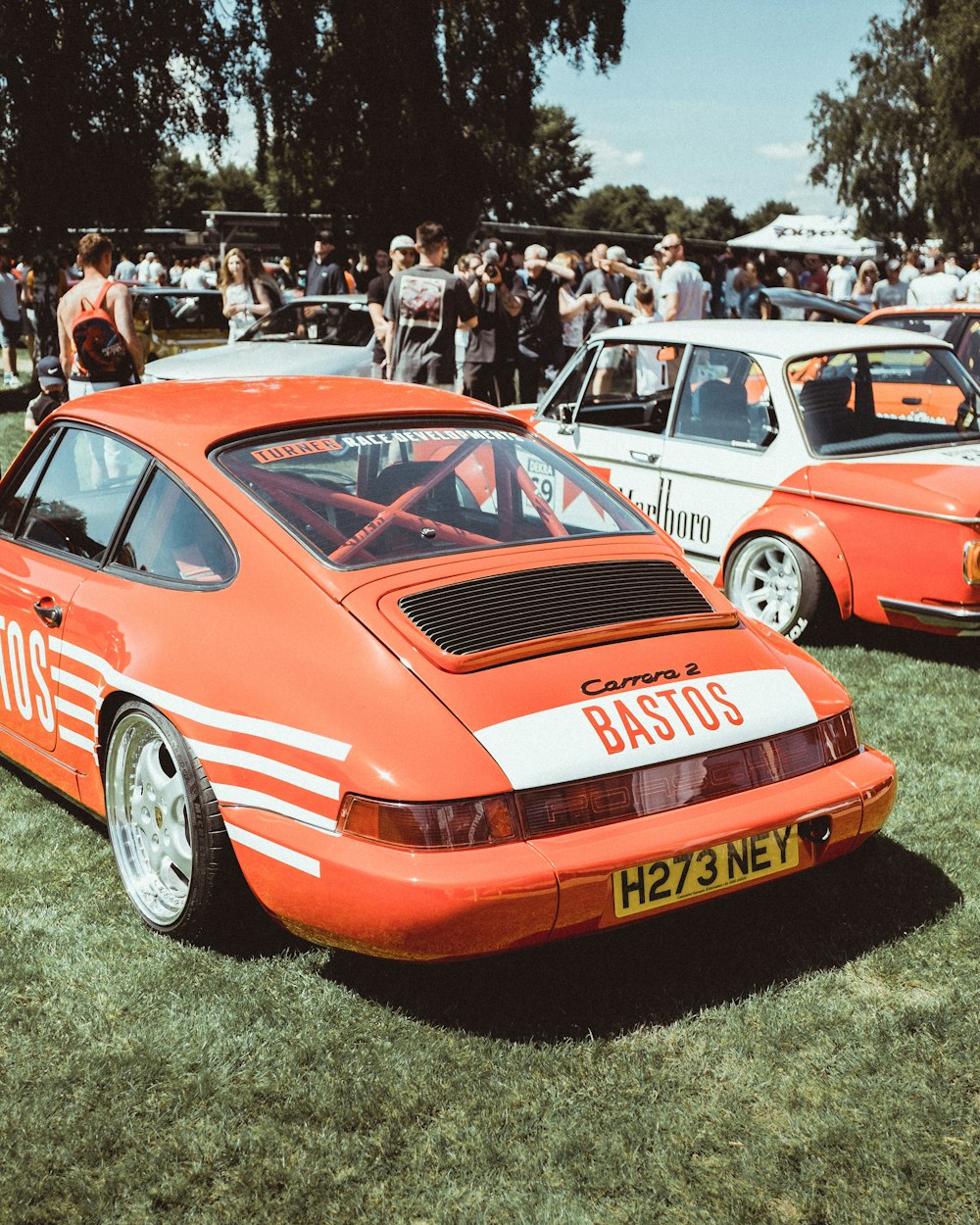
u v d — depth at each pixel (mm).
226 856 2969
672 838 2719
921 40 61562
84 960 3135
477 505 3389
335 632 2861
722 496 6086
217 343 16297
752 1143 2441
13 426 12898
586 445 6750
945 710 5043
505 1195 2314
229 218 31328
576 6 30250
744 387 6070
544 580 3125
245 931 3156
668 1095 2600
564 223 112375
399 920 2564
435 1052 2750
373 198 31062
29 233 23297
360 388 3934
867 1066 2689
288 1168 2387
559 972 3082
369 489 3318
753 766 2918
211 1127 2504
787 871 2916
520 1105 2576
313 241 31438
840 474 5672
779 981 3039
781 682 3092
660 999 2961
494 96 31375
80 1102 2586
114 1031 2838
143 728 3242
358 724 2693
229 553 3143
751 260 13898
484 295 10383
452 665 2762
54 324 16625
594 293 13266
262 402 3680
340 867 2633
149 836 3332
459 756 2621
